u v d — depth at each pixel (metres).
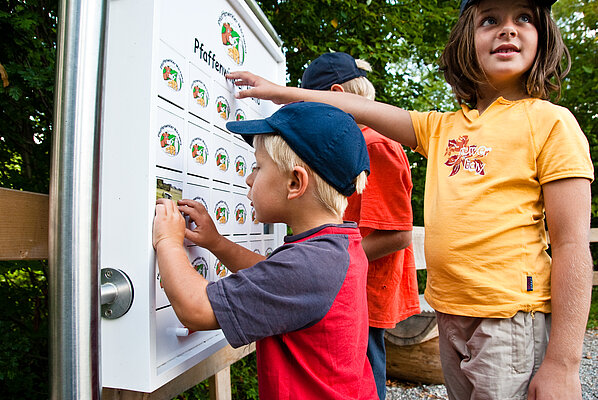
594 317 5.21
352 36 3.02
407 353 2.95
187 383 1.17
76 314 0.63
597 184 6.15
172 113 0.92
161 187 0.88
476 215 1.09
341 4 2.77
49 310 0.64
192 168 1.01
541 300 1.05
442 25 3.74
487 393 1.03
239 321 0.79
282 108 1.03
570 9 6.66
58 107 0.65
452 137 1.24
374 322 1.51
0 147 1.58
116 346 0.82
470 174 1.14
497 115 1.16
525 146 1.08
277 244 1.63
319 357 0.87
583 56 6.50
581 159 1.02
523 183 1.08
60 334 0.63
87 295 0.64
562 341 0.97
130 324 0.81
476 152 1.14
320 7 2.75
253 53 1.43
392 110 1.41
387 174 1.46
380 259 1.53
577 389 0.96
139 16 0.83
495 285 1.05
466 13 1.29
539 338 1.04
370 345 1.52
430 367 2.90
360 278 0.96
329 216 1.00
